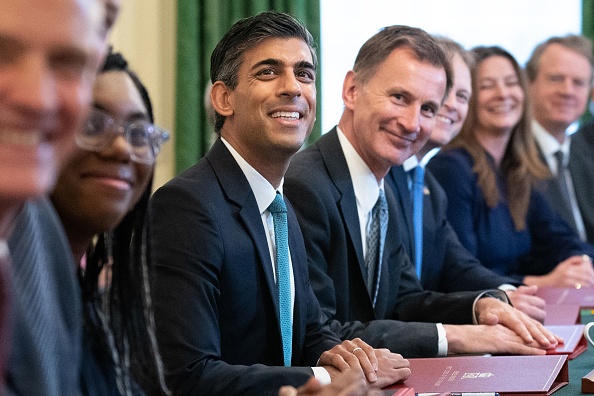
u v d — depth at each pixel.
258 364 2.09
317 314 2.48
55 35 0.78
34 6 0.77
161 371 1.64
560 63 5.18
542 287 3.90
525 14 5.57
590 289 3.83
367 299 2.84
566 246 4.37
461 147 4.20
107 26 1.18
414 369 2.23
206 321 2.08
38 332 1.06
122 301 1.63
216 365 2.05
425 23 5.54
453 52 3.89
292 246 2.40
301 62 2.32
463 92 3.86
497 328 2.66
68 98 0.80
